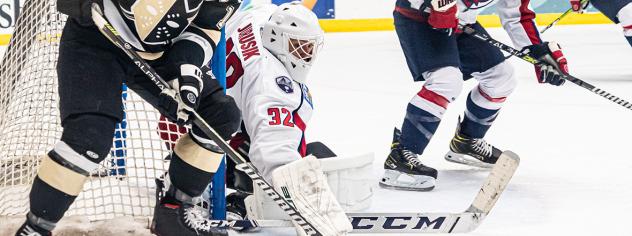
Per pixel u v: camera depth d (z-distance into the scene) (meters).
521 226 9.19
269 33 8.88
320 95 20.25
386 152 13.63
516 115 17.09
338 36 32.88
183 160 7.31
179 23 6.69
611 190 10.91
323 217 7.71
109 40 6.79
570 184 11.24
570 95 19.69
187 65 6.73
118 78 6.83
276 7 9.77
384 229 8.62
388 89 21.14
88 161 6.66
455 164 12.77
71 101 6.64
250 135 8.55
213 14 6.94
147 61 6.95
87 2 6.63
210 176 7.41
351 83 22.19
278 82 8.58
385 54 27.84
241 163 6.91
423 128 11.05
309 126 16.14
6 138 9.12
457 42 11.62
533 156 13.19
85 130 6.59
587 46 29.05
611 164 12.56
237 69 8.76
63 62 6.78
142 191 9.89
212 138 6.79
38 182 6.71
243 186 9.50
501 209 9.89
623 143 14.22
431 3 10.59
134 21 6.68
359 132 15.48
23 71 8.95
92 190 9.10
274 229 8.83
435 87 10.98
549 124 16.06
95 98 6.66
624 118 16.66
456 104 18.81
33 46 8.89
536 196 10.56
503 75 11.64
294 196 7.79
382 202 10.36
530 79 22.58
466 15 11.39
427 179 10.98
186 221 7.50
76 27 6.85
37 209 6.76
